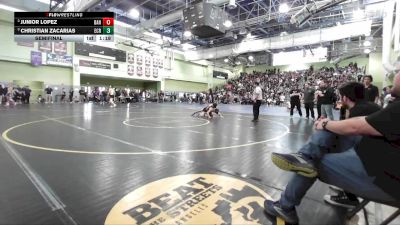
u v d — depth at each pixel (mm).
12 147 4355
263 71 34375
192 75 31578
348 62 27703
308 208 2285
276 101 23922
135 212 2178
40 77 19344
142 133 6223
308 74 27438
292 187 1939
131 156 3992
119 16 20375
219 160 3857
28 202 2320
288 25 17938
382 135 1420
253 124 8633
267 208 2191
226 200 2436
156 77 27172
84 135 5742
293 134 6512
